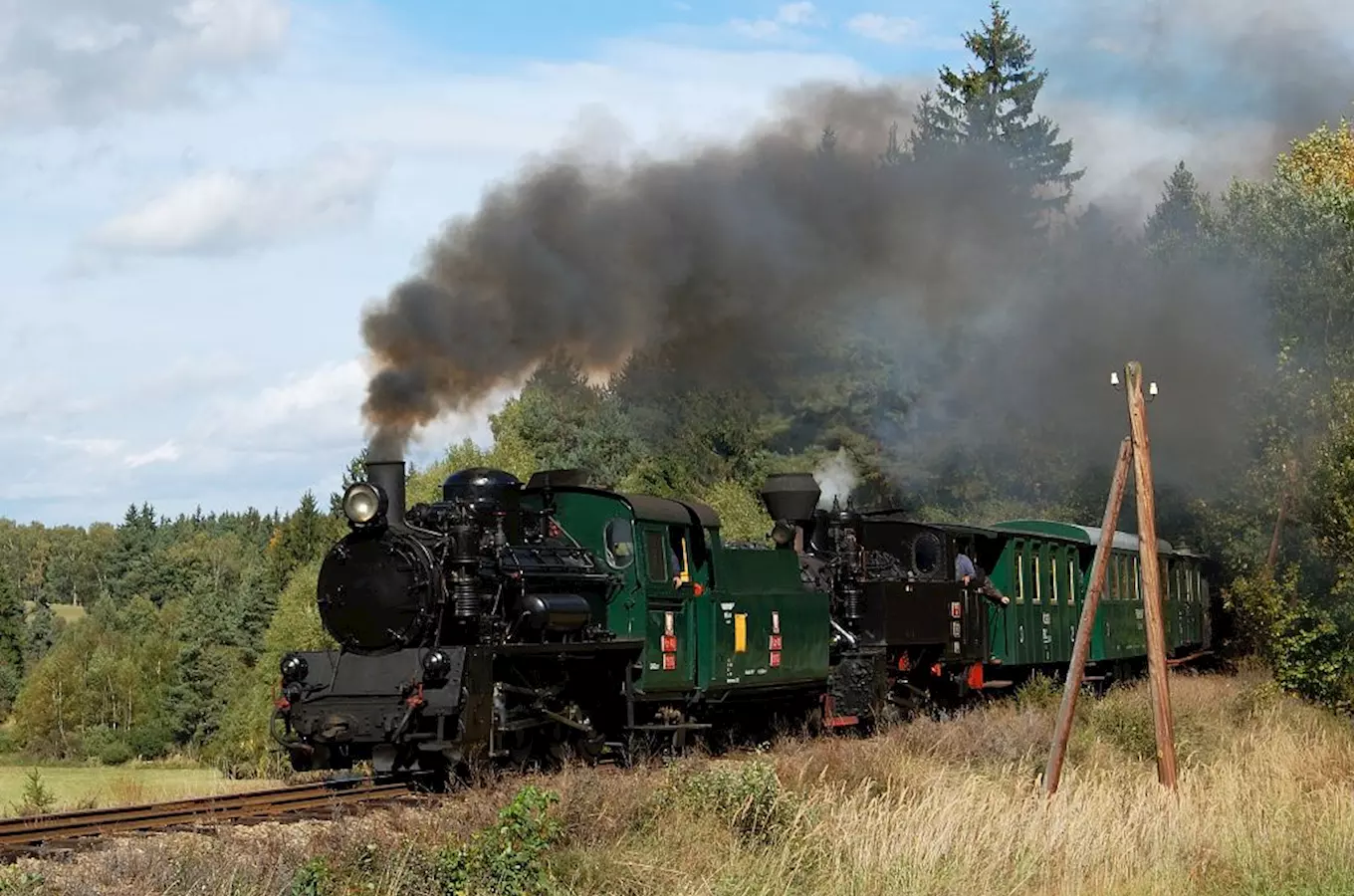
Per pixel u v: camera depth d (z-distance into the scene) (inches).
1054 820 501.7
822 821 474.9
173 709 2374.5
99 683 2603.3
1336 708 948.6
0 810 576.1
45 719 2605.8
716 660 661.3
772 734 751.1
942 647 856.9
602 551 624.4
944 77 1781.5
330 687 534.3
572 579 591.5
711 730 711.1
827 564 803.4
